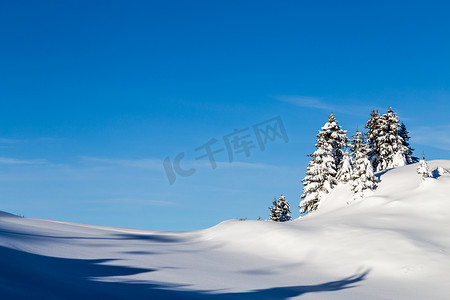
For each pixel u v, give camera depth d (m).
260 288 16.44
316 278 19.88
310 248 25.00
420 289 18.03
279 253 25.19
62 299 10.58
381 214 33.31
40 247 20.06
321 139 56.34
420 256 21.80
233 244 28.23
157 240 30.86
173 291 13.68
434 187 36.94
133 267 18.33
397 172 46.75
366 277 20.03
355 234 26.55
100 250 22.69
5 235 21.11
